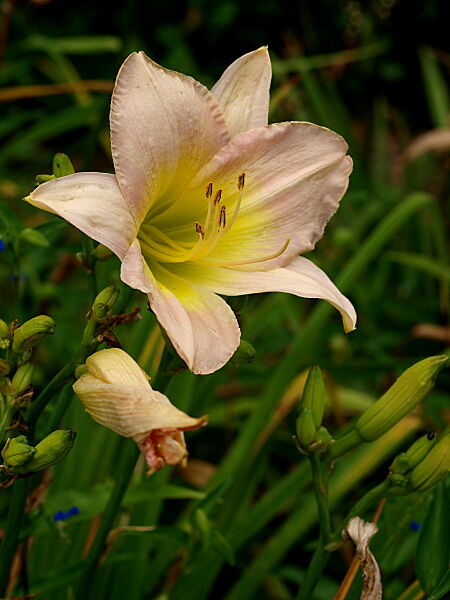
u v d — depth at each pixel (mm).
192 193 556
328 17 1818
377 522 601
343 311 539
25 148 1055
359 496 806
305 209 561
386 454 741
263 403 750
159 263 555
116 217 506
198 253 545
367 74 1806
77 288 924
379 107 1421
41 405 523
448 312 1010
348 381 885
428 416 753
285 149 559
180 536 604
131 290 537
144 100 519
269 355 956
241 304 551
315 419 539
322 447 538
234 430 890
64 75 1135
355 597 580
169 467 695
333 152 561
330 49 1842
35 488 586
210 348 510
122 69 516
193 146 539
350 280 848
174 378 730
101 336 507
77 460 692
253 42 1805
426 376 529
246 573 690
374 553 597
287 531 699
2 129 989
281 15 1793
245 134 550
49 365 866
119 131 513
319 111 1208
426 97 1826
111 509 558
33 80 1567
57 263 896
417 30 1921
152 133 521
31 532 582
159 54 1667
